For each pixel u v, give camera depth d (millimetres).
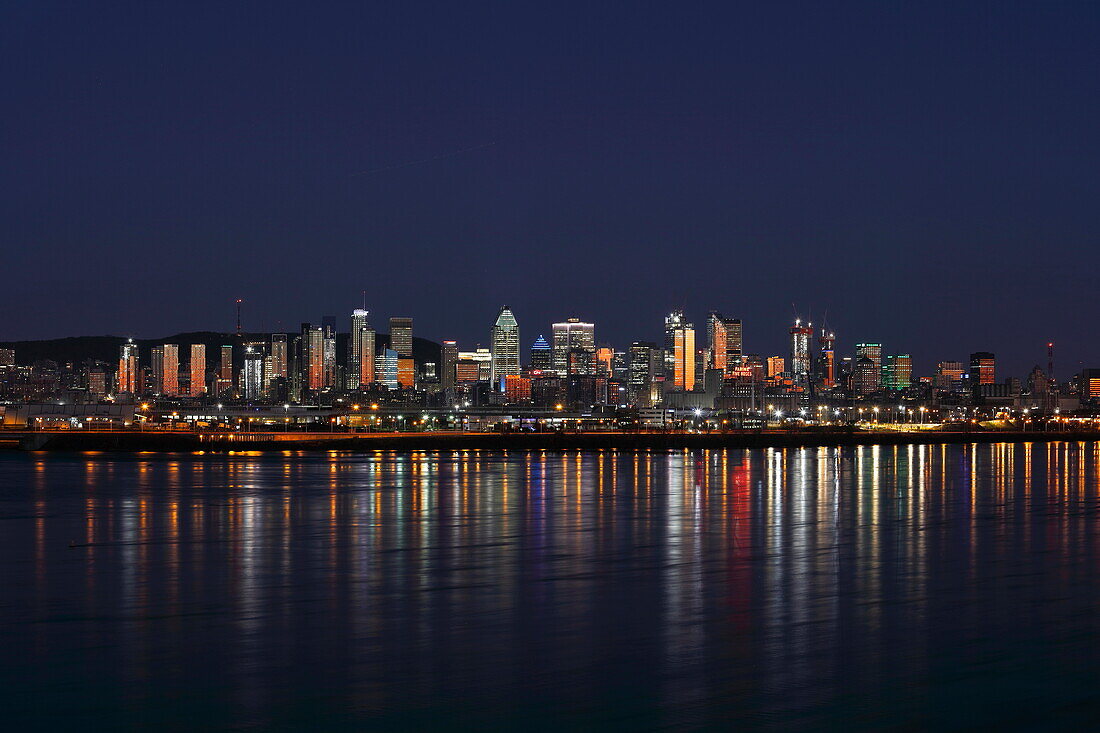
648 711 41250
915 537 92062
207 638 52219
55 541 88438
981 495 140125
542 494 136875
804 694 43219
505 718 40438
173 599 62031
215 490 142625
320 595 63125
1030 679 45250
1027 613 58000
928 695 43125
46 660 48125
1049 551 83062
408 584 66812
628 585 66312
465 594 63312
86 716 40656
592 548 83875
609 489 146125
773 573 71250
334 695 43062
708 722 40094
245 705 41875
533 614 57469
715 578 69062
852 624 55094
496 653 49219
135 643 51250
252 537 90812
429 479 165750
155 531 95250
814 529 97938
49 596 63000
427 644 50906
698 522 103312
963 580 68562
